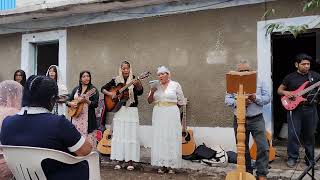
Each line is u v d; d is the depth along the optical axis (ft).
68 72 28.53
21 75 22.47
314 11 20.43
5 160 8.25
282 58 30.37
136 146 20.10
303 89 18.07
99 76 27.27
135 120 20.16
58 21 29.01
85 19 27.86
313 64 25.67
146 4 25.16
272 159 19.98
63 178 7.86
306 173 15.12
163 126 19.03
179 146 19.11
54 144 7.79
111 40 26.89
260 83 16.10
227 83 13.56
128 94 19.74
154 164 19.31
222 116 22.88
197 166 20.45
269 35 21.56
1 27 31.58
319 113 23.59
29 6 27.58
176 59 24.50
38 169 7.68
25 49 30.66
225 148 22.63
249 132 16.33
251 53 22.12
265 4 21.76
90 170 8.43
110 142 22.57
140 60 25.77
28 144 7.72
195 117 23.67
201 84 23.63
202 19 23.68
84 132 19.21
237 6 22.58
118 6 25.72
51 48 31.35
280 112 27.89
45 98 8.06
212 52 23.34
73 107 19.10
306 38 29.73
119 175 19.20
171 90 19.08
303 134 18.84
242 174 13.12
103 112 21.80
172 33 24.68
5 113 9.04
